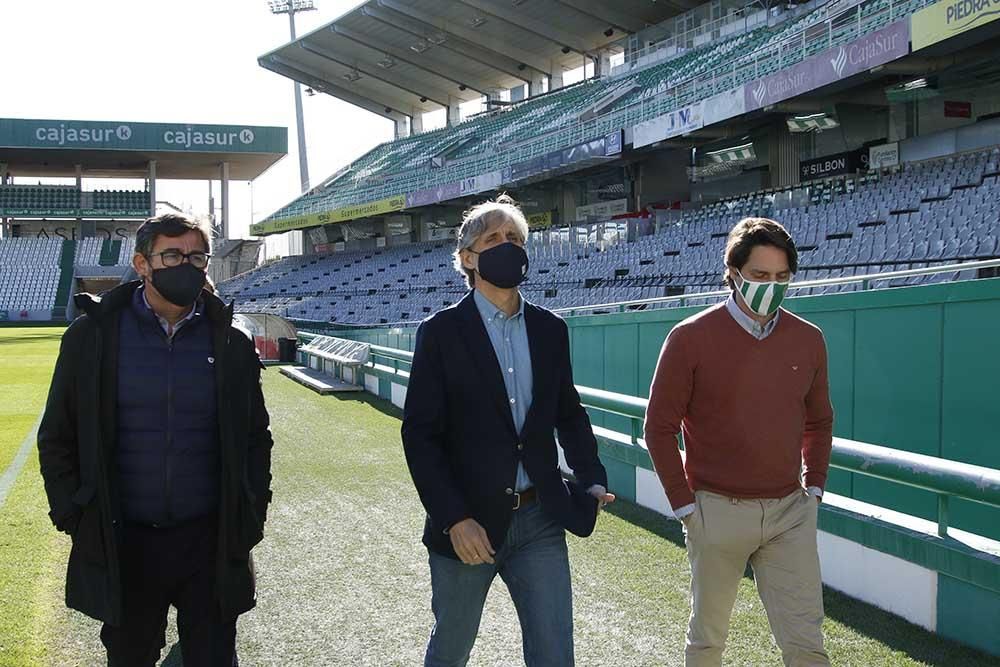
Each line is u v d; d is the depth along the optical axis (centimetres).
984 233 1305
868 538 420
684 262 2106
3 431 1055
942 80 1734
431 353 275
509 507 270
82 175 5928
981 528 416
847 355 493
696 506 296
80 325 273
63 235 5856
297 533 582
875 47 1585
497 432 271
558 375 284
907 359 449
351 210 4206
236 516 282
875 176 1900
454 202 3834
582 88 3719
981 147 1773
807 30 1958
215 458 284
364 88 4884
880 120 2039
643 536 554
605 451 697
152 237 267
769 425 288
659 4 3291
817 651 288
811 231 1792
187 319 282
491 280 269
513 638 396
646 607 429
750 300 281
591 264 2531
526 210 3444
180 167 5888
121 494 275
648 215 2702
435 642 283
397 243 4459
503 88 4581
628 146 2484
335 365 1708
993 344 398
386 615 427
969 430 412
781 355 289
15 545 545
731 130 2323
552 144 3052
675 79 2828
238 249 5728
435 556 282
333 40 4319
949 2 1408
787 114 2130
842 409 498
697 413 296
